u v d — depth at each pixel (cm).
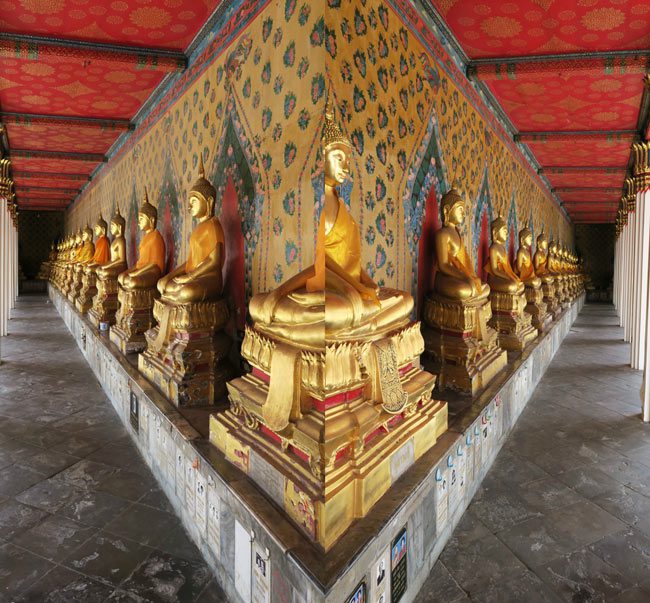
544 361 766
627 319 1093
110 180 1009
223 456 296
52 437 481
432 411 321
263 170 361
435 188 462
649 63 503
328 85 289
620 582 274
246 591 244
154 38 484
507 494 374
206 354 397
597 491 380
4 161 919
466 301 427
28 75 568
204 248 415
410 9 395
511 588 269
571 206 1666
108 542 310
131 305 584
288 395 241
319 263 263
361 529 221
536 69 521
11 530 321
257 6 365
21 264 2530
